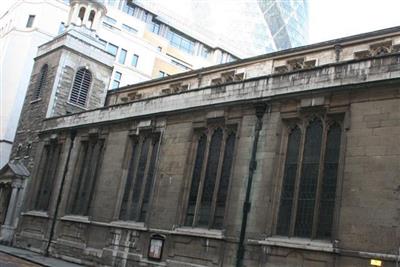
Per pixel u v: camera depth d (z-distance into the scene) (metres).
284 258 20.50
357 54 29.81
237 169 24.12
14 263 26.98
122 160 31.80
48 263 29.20
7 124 62.12
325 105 21.41
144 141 31.19
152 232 27.23
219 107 26.19
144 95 45.47
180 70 87.62
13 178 41.72
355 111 20.36
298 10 134.12
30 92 47.88
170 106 29.66
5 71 64.44
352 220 18.86
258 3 121.50
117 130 33.44
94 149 35.41
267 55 35.22
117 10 78.50
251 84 25.19
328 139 21.25
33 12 65.88
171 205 26.89
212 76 39.75
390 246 17.44
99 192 32.75
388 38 28.62
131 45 75.25
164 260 25.91
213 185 25.44
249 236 22.25
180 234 25.38
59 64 44.38
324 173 20.88
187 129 27.92
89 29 48.00
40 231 37.41
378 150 19.03
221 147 25.62
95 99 46.78
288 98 23.00
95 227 31.78
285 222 21.72
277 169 22.56
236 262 22.20
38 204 39.84
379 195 18.39
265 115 23.92
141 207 29.30
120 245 29.11
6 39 68.00
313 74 22.53
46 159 40.97
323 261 19.14
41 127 42.84
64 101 44.34
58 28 66.31
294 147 22.59
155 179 28.55
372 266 17.62
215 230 24.27
